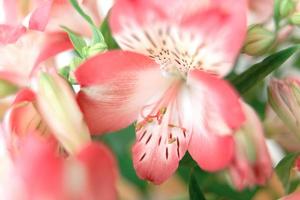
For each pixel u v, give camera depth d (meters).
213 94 0.23
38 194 0.19
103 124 0.25
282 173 0.27
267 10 0.28
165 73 0.26
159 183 0.26
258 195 0.27
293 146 0.29
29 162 0.20
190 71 0.25
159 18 0.24
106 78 0.24
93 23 0.26
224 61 0.24
